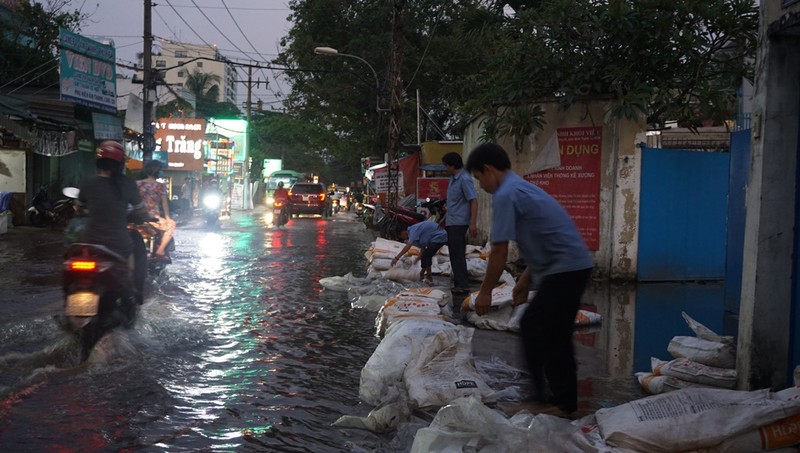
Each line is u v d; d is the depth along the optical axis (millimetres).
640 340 6141
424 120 33062
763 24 4137
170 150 37375
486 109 11523
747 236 4223
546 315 3879
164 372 4770
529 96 10719
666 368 4508
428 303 6141
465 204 8695
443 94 31328
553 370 3951
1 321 6211
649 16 9945
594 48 10320
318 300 8023
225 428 3734
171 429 3693
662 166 10203
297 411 4039
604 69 10062
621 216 10148
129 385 4441
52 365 4828
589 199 10383
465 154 16062
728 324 6844
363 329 6410
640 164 10102
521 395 4312
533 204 3863
